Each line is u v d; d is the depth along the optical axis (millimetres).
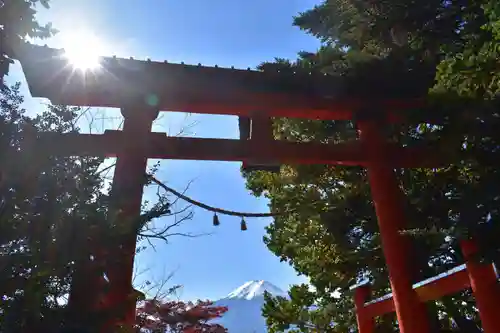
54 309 3361
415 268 6469
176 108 7258
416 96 7652
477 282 4777
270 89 7410
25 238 3383
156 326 6656
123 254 3965
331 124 9992
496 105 4262
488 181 4211
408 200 7051
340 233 9602
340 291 11289
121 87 6930
